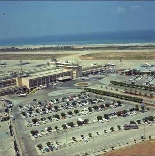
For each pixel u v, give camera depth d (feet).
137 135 577.84
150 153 497.05
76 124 655.76
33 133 611.88
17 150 535.19
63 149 536.01
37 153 524.11
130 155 495.00
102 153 509.76
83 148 534.78
